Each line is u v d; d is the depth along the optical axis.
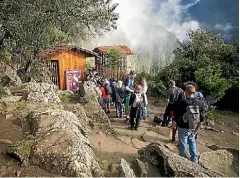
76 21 11.05
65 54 17.12
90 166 4.83
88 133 7.48
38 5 9.43
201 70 14.04
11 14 9.27
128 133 8.53
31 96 8.63
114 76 20.48
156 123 10.22
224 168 6.33
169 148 7.46
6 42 12.20
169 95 8.73
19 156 4.90
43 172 4.63
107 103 11.48
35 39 11.08
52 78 16.88
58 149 4.94
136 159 5.64
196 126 6.01
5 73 12.05
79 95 11.56
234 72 16.11
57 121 6.20
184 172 5.13
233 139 10.38
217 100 14.31
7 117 6.90
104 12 11.08
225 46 16.80
